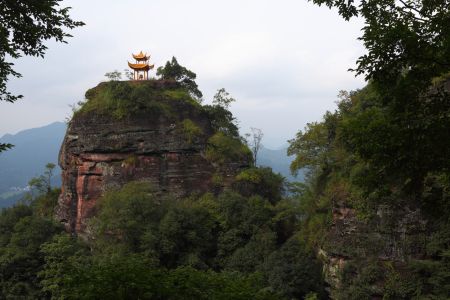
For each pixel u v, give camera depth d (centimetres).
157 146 7331
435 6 1335
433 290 4012
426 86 1284
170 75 9112
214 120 8550
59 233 6378
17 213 6844
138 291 1363
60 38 1781
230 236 6178
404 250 4350
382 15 1380
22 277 5669
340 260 4912
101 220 5984
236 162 7550
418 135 1223
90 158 7312
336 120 5631
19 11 1659
